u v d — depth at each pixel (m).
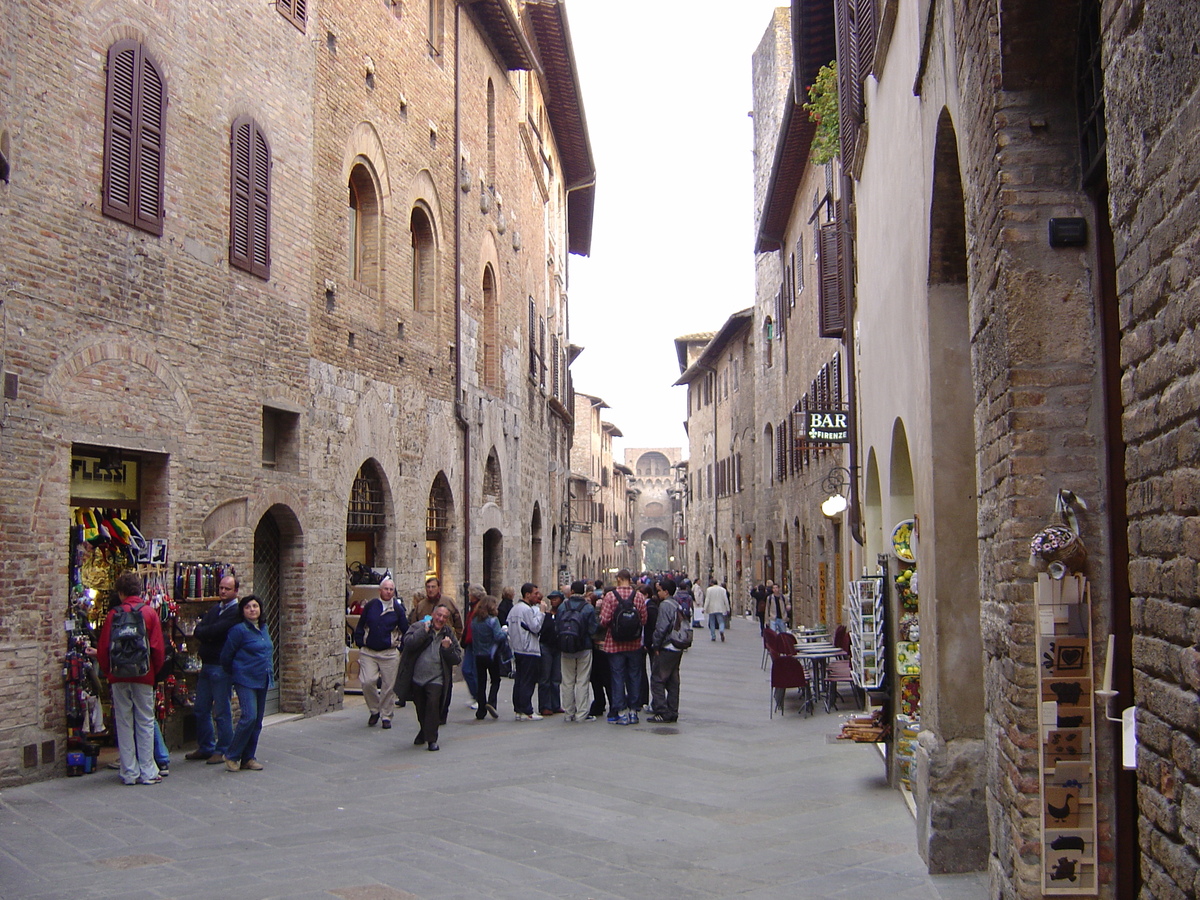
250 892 6.84
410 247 19.47
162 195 11.98
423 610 14.79
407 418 18.94
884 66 10.00
